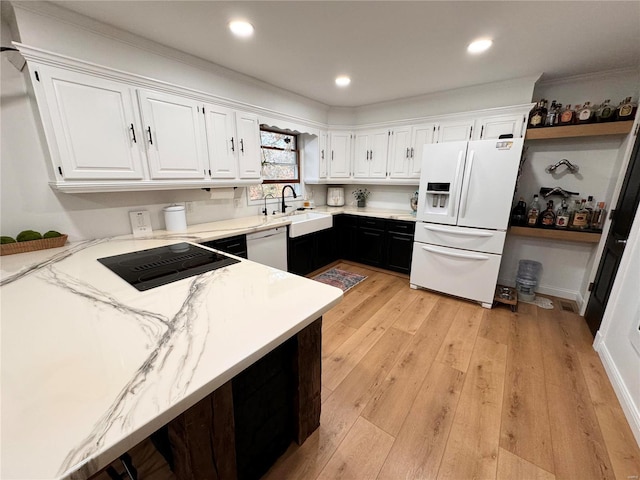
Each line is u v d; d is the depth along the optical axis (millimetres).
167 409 552
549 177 2840
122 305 990
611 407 1546
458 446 1328
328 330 2336
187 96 2152
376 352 2041
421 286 3105
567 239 2654
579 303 2732
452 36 1866
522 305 2787
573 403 1575
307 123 3490
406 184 3686
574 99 2666
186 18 1645
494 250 2578
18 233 1705
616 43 1943
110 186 1837
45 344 760
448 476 1199
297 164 3922
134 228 2176
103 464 473
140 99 1900
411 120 3371
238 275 1293
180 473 855
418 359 1962
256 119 2740
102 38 1726
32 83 1493
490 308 2705
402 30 1790
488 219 2553
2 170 1620
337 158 3934
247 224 2732
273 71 2488
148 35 1852
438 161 2734
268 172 3506
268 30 1790
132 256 1602
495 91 2795
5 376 637
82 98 1652
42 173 1746
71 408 551
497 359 1957
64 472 434
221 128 2426
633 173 2033
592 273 2518
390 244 3537
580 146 2658
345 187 4496
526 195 2975
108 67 1722
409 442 1348
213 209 2838
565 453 1292
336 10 1568
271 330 831
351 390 1677
